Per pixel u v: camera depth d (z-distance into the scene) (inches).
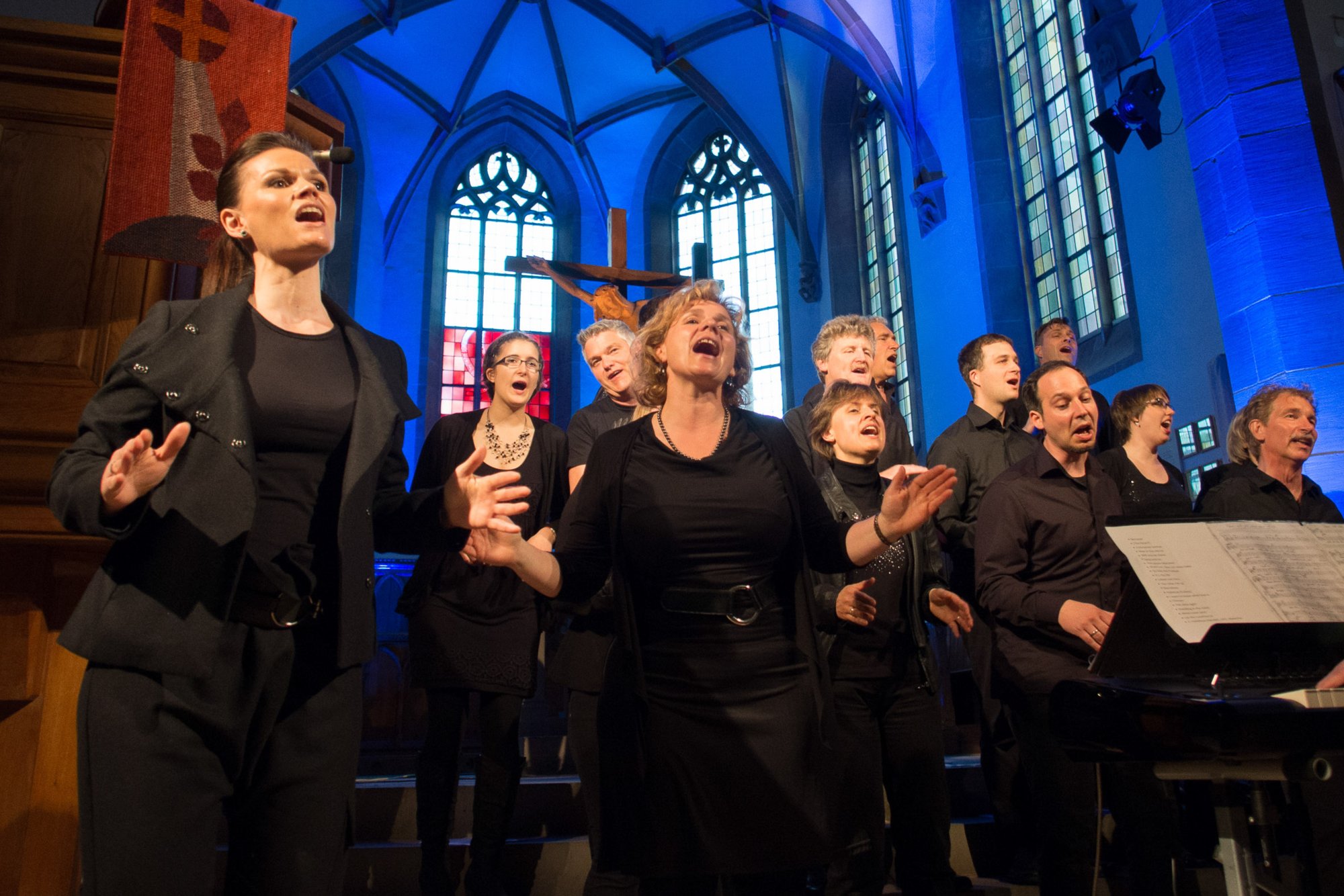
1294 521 70.2
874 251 545.6
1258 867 65.2
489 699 107.6
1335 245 217.8
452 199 685.9
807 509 75.2
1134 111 283.9
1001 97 425.4
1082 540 106.5
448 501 61.8
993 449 139.9
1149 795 97.0
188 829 49.2
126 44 79.9
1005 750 123.0
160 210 79.1
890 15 481.4
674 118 680.4
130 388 54.0
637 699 67.4
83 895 46.9
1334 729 56.9
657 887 66.5
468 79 654.5
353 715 58.1
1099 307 354.9
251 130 86.0
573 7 625.6
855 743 93.7
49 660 71.6
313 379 59.3
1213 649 67.2
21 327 74.1
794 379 595.5
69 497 48.6
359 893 109.1
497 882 102.6
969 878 119.3
